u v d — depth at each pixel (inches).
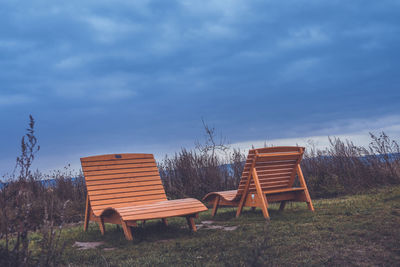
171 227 275.0
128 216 226.1
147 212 235.0
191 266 163.6
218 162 489.7
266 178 300.8
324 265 151.3
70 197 419.5
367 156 440.5
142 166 304.2
